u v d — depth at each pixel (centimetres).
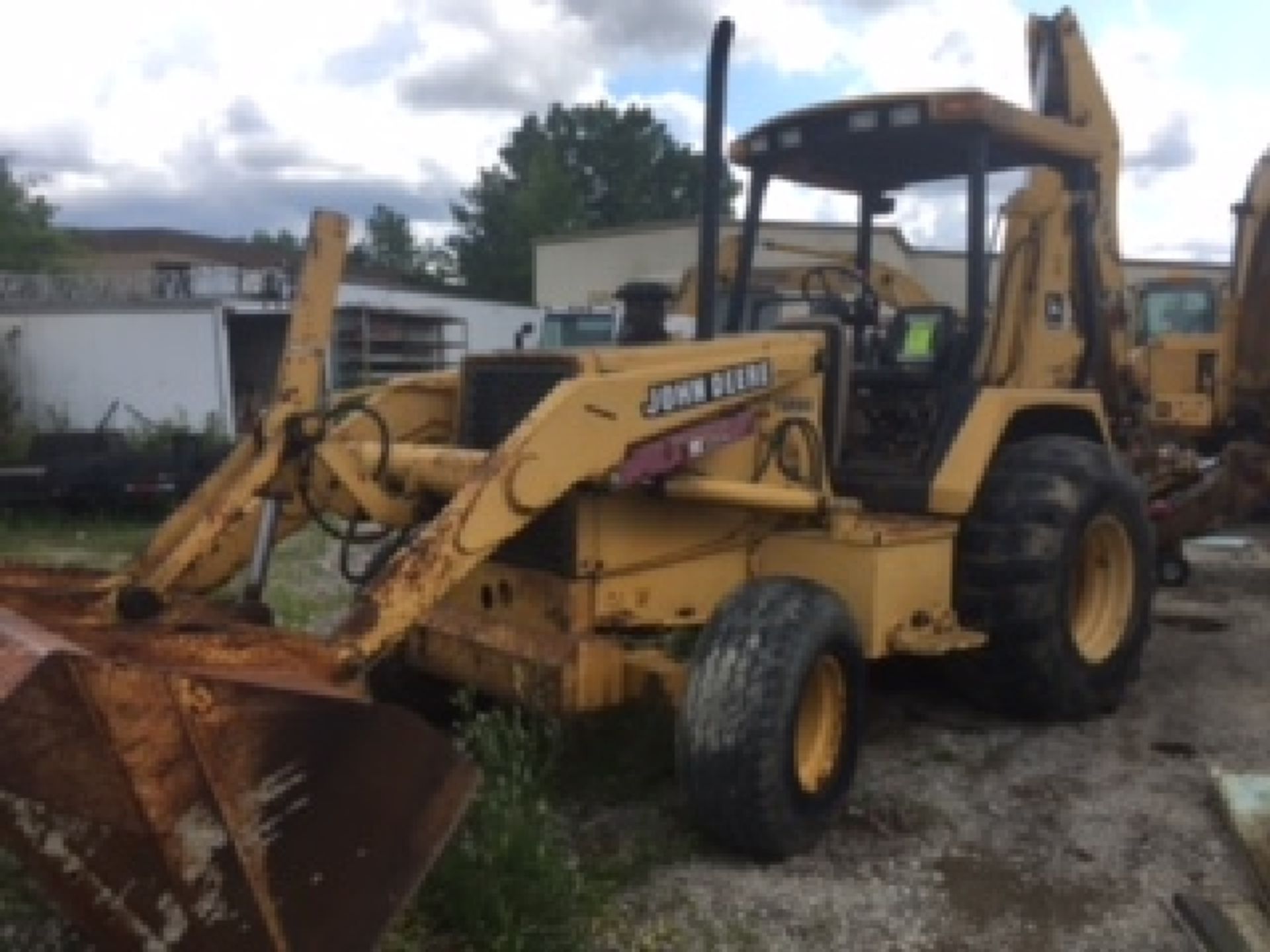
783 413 495
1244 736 554
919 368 559
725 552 492
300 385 383
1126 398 752
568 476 396
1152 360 1285
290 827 279
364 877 290
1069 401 584
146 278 1981
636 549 459
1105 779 501
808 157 580
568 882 369
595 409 406
